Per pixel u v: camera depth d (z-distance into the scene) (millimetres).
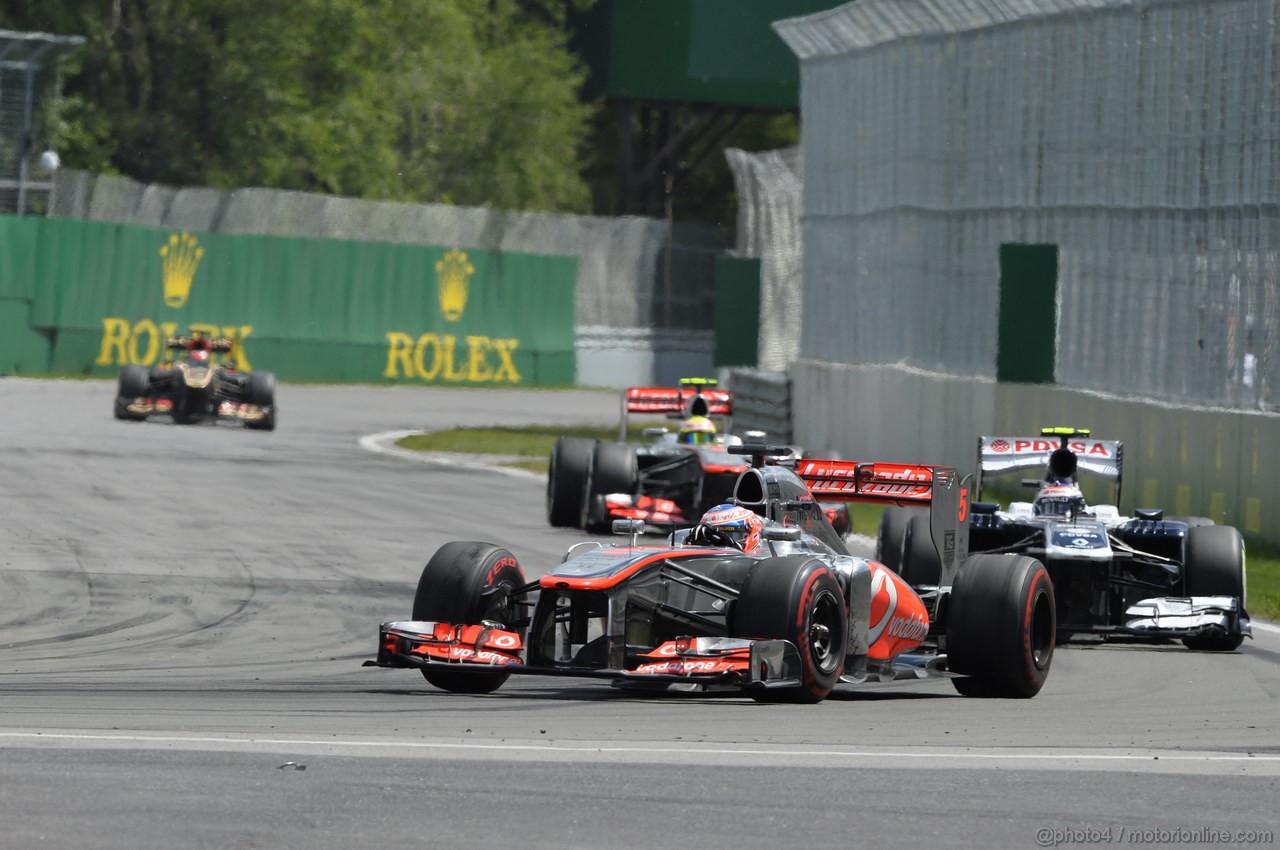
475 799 21406
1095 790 23375
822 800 22047
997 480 83875
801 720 29328
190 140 194000
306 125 194875
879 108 96562
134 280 163000
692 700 31891
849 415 99875
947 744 27141
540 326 189625
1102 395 76375
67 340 158625
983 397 84562
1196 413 69812
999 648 33625
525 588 32031
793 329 144500
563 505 66812
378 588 49250
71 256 158250
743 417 119250
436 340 182875
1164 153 73125
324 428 119750
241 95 192875
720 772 23641
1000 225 85438
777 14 198625
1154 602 42250
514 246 189375
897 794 22609
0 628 40312
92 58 190375
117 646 38219
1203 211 70750
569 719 28594
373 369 179250
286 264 173625
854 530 71875
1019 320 81938
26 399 127062
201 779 21938
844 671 33094
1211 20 70125
